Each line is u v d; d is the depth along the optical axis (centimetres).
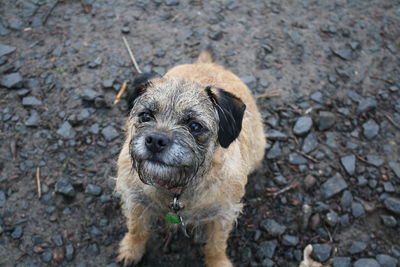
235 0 103
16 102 79
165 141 51
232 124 54
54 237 67
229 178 57
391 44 97
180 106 53
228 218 61
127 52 89
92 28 92
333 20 101
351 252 68
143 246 66
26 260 64
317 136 80
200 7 100
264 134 76
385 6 107
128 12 96
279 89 86
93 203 70
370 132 81
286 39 95
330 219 70
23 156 73
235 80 69
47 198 70
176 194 57
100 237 68
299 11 103
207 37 93
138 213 61
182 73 67
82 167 73
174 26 94
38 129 76
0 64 84
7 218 67
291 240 69
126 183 59
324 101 85
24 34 90
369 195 74
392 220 71
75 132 76
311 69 90
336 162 77
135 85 59
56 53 87
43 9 94
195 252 68
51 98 80
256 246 68
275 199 73
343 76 90
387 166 77
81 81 83
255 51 92
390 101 87
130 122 57
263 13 101
